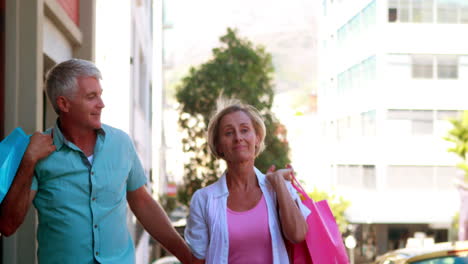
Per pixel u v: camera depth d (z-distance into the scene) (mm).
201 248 3404
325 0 55188
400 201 45062
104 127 3344
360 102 48750
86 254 3207
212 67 36844
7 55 4453
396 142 46125
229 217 3359
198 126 36938
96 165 3234
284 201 3320
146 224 3768
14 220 3111
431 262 6277
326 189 40938
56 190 3172
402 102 46125
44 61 5766
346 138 50531
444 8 45906
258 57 37375
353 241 35281
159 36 36156
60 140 3205
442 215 44094
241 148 3416
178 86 37844
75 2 6734
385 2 46000
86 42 6859
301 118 51625
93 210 3211
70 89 3170
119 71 11828
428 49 46344
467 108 45562
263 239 3340
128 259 3410
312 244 3406
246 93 36438
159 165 35594
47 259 3223
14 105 4449
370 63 47281
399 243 44469
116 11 11570
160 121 36844
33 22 4559
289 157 36250
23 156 3066
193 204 3453
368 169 47125
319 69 55938
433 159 45406
